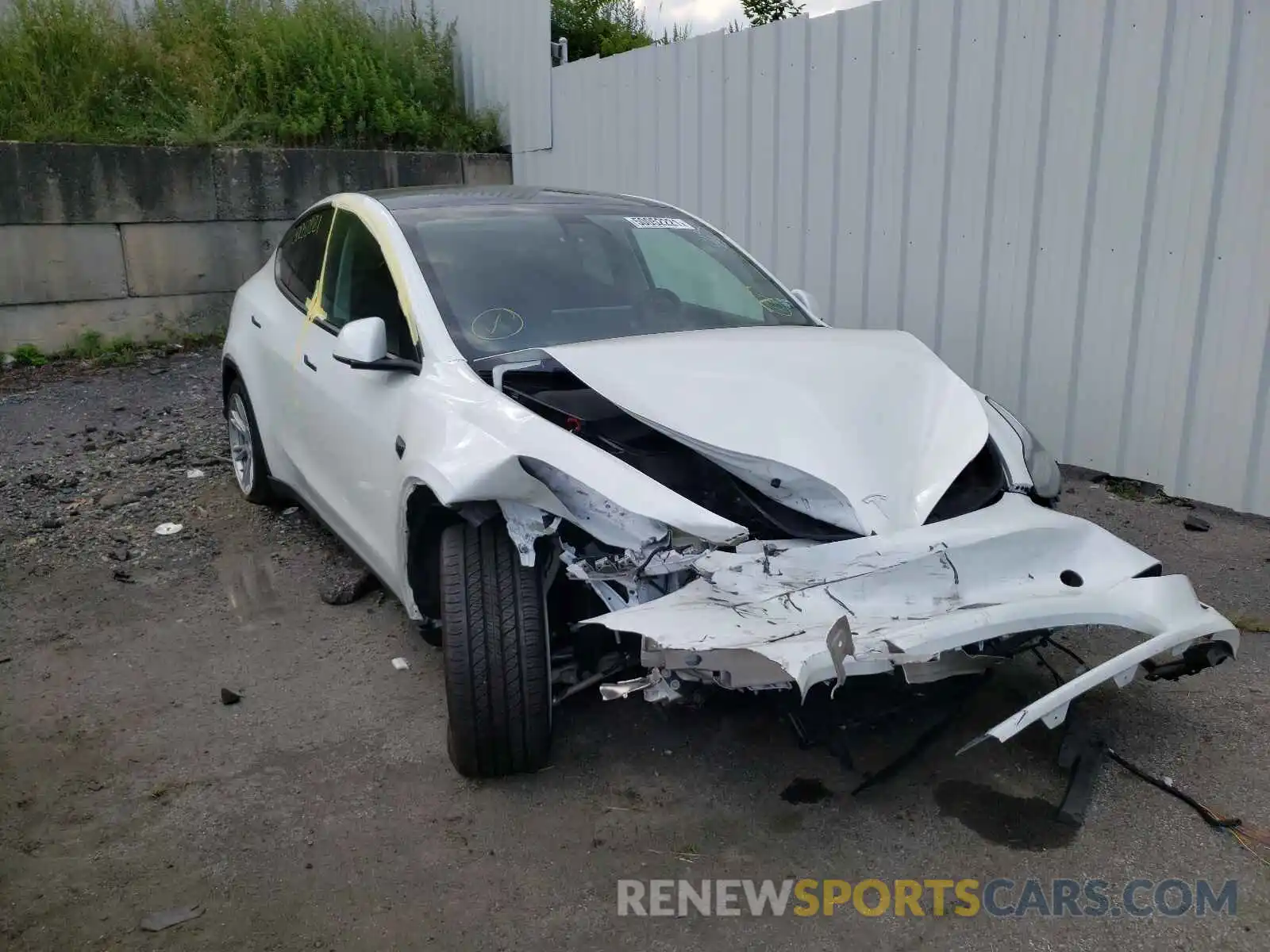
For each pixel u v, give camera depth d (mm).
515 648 3068
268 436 5141
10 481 6219
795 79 7227
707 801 3195
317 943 2645
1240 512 5414
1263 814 3074
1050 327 6062
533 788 3271
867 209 6918
